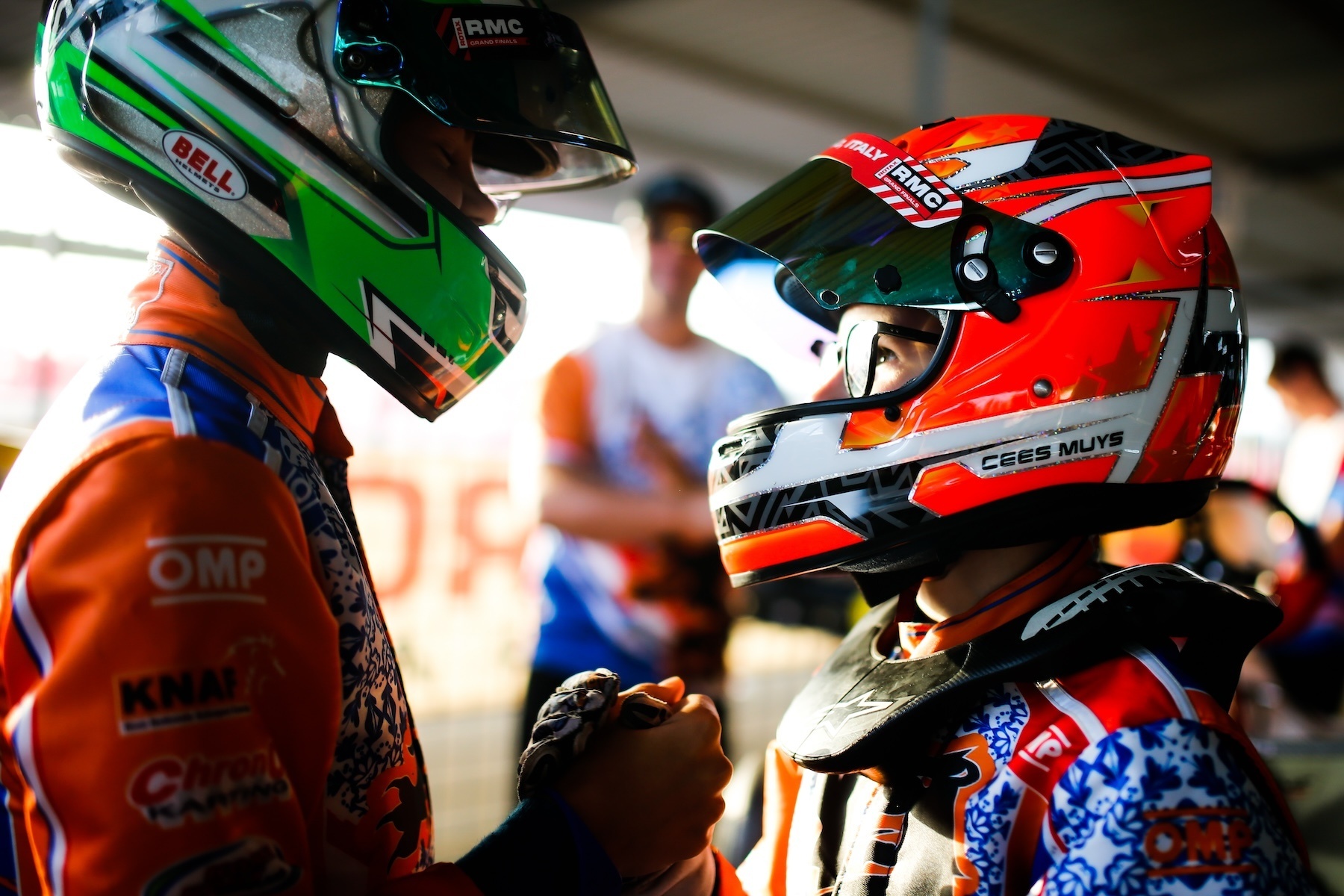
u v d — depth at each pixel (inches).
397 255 26.3
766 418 29.0
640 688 28.5
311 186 25.3
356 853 25.1
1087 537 29.0
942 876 24.6
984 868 23.7
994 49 181.5
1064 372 26.5
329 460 28.1
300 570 22.6
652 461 71.2
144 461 21.0
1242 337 28.9
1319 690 87.7
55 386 95.3
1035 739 23.9
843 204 29.0
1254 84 203.0
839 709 27.7
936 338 28.3
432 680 118.0
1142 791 21.9
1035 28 172.6
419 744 28.4
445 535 118.7
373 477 113.2
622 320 78.5
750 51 172.2
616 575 70.2
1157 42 179.6
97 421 22.0
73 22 25.2
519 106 28.4
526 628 123.1
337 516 25.6
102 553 20.3
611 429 70.9
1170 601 25.3
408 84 26.3
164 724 19.7
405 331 26.6
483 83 27.7
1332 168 264.5
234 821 20.1
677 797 25.6
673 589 70.9
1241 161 259.3
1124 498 26.9
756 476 29.0
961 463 26.7
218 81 24.7
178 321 24.5
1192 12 166.1
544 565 73.7
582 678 27.6
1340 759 59.8
